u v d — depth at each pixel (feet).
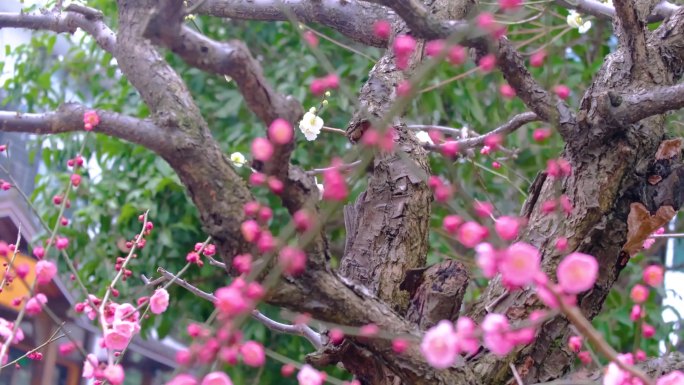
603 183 5.26
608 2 6.86
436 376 4.78
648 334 4.61
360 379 5.23
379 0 4.75
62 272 8.28
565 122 5.30
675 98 5.09
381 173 5.67
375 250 5.54
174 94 4.54
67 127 4.50
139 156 8.96
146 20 4.22
